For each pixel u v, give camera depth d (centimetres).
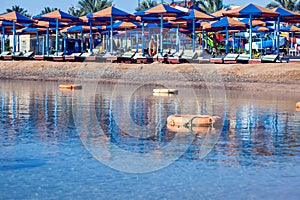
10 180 730
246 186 710
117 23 3622
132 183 722
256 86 2209
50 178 741
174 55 2408
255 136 1077
